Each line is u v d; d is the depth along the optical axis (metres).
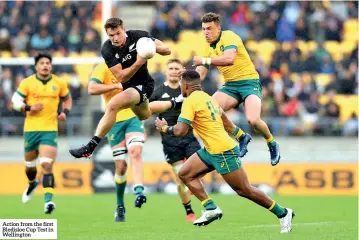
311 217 29.97
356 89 54.97
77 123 51.88
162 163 44.06
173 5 60.03
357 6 59.91
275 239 20.64
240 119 51.00
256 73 25.33
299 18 59.16
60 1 58.66
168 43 56.97
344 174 43.22
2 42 57.34
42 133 30.48
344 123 51.38
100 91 27.47
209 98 21.31
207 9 59.81
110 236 22.25
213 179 43.69
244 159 46.16
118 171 28.03
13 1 59.03
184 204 28.36
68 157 46.25
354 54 57.25
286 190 43.31
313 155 47.78
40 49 57.03
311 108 52.50
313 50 56.44
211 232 23.25
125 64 21.98
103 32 42.97
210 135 20.98
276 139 50.84
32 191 33.25
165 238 21.42
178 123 21.08
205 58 23.97
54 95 30.75
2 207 34.56
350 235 21.70
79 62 42.72
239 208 34.25
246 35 59.06
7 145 50.84
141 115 23.44
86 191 43.16
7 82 53.03
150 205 35.94
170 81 29.00
